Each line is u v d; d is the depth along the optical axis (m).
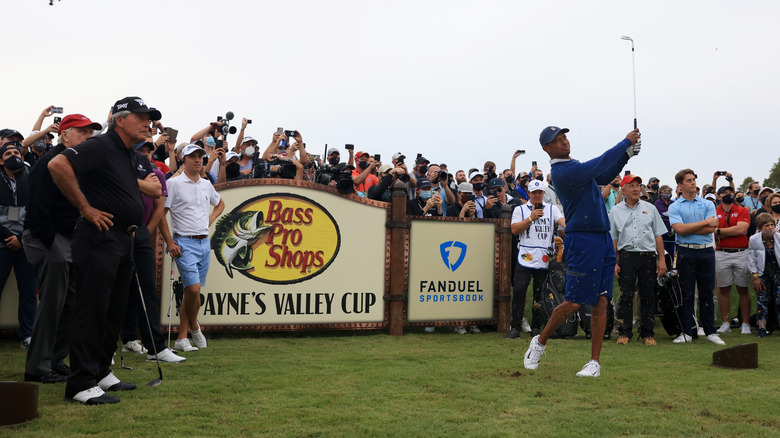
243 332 8.38
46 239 5.21
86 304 4.61
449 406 4.75
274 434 4.02
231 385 5.26
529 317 10.02
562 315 6.00
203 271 7.14
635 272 8.35
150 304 6.27
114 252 4.67
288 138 10.59
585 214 5.82
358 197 8.38
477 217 9.83
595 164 5.68
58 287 5.33
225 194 7.84
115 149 4.69
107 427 4.08
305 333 8.52
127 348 6.84
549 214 8.68
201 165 6.96
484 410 4.68
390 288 8.48
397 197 8.49
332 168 9.05
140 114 4.73
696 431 4.28
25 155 7.85
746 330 9.61
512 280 9.81
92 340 4.65
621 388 5.45
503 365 6.33
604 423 4.39
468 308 8.90
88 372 4.64
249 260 7.92
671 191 11.61
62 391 5.01
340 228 8.29
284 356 6.65
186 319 7.02
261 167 8.41
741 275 9.63
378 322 8.46
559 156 6.01
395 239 8.47
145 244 6.27
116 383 5.03
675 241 9.70
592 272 5.81
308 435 4.02
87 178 4.59
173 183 6.83
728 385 5.64
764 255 9.27
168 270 7.51
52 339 5.38
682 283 8.61
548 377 5.81
